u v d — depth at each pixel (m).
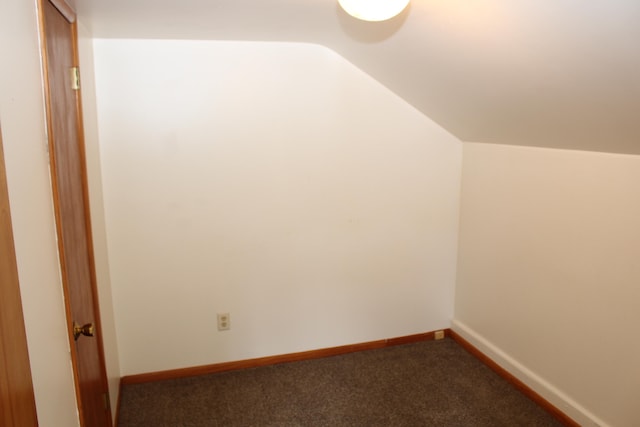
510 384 2.62
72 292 1.47
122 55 2.23
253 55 2.41
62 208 1.37
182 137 2.38
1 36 0.81
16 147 0.87
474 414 2.36
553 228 2.29
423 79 2.20
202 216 2.51
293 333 2.83
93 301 1.84
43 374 0.98
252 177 2.54
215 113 2.41
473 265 2.93
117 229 2.39
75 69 1.67
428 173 2.89
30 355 0.89
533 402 2.45
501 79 1.75
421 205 2.92
